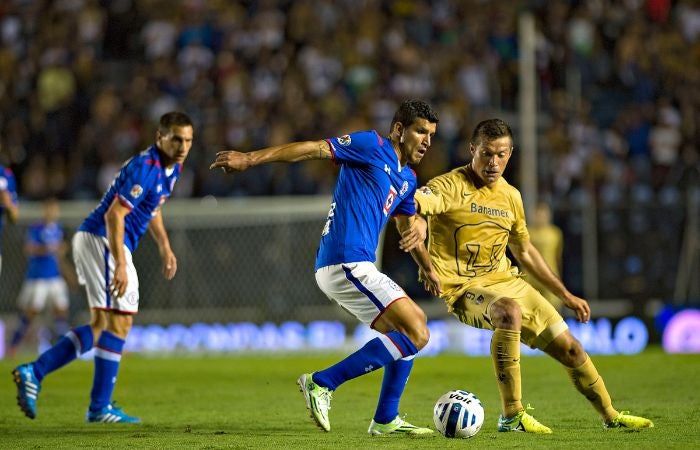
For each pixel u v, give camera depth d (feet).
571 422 81.87
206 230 192.34
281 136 224.94
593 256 184.85
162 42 258.98
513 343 73.56
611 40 254.88
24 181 225.97
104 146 227.81
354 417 89.40
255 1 268.21
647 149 229.66
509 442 68.33
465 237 78.13
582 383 75.56
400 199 74.74
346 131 228.02
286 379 132.77
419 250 75.66
